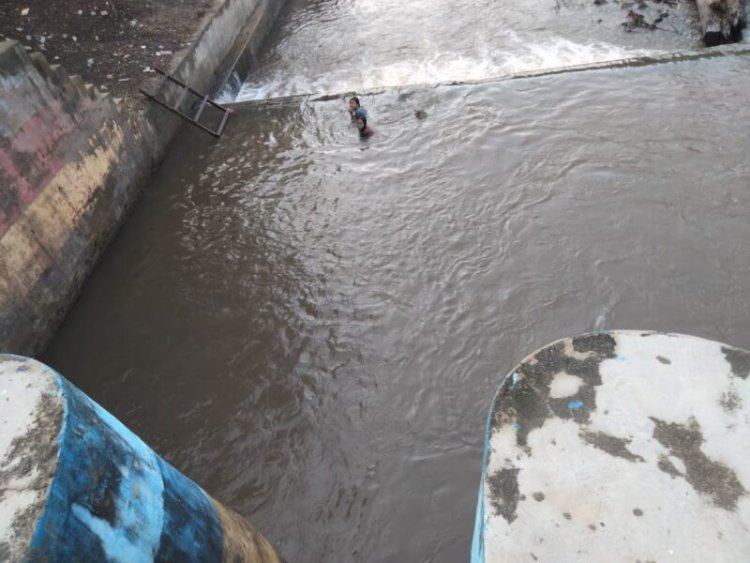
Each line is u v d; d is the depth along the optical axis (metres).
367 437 5.81
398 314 6.88
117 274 8.02
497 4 13.37
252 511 5.39
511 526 2.55
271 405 6.21
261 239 8.16
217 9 11.70
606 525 2.50
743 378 2.91
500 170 8.62
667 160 8.32
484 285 7.04
